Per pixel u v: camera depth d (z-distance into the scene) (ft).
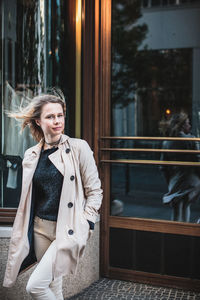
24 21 11.65
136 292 11.16
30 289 7.19
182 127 13.80
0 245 10.16
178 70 19.24
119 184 12.14
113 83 14.58
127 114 17.08
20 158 11.37
